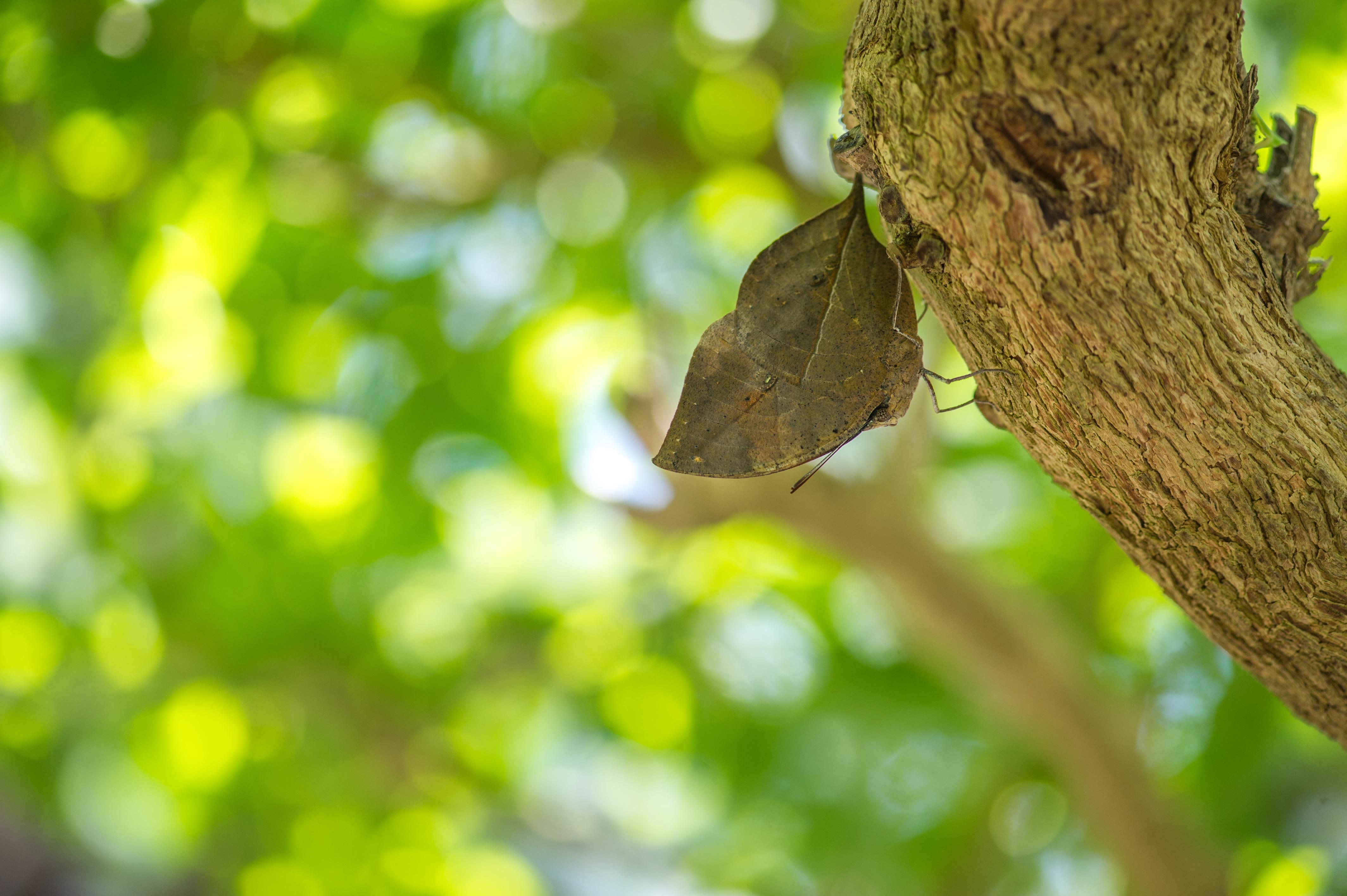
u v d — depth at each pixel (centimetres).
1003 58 168
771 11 597
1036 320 193
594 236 625
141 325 666
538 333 614
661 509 527
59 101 560
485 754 801
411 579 748
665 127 603
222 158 598
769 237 690
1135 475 207
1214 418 195
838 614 720
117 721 852
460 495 675
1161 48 166
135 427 697
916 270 207
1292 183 220
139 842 1044
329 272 613
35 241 615
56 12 550
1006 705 578
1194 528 211
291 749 788
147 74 559
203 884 1048
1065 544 730
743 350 221
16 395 723
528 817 868
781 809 753
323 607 706
